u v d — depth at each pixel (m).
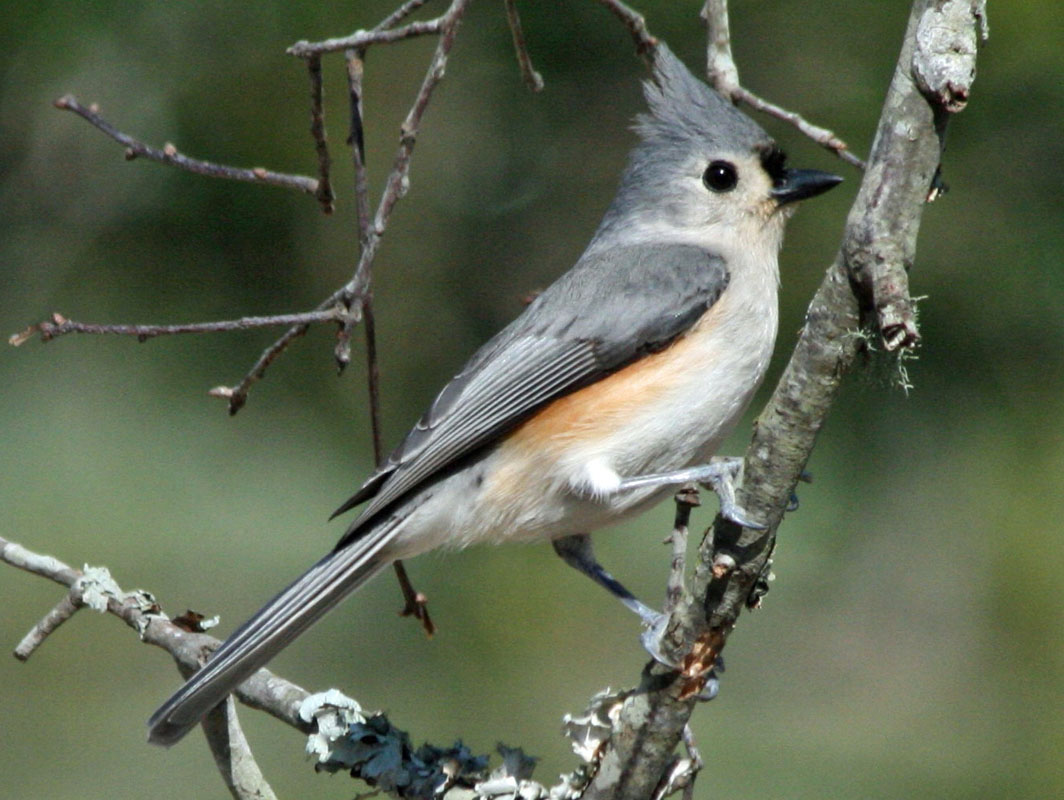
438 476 7.45
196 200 10.18
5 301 10.45
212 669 6.52
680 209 7.98
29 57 10.12
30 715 10.46
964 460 9.82
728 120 7.95
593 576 7.64
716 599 5.71
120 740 10.39
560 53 10.57
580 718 6.41
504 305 10.74
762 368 7.58
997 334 9.67
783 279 9.69
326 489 10.33
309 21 10.04
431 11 10.48
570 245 10.80
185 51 10.12
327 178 6.43
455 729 9.56
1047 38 9.36
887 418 9.88
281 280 10.34
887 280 4.91
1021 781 9.52
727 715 10.31
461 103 10.73
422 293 10.67
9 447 10.34
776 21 10.00
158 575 10.13
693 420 7.35
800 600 10.55
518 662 9.84
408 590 7.39
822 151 9.77
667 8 10.28
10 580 10.77
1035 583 9.80
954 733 9.86
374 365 6.91
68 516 10.22
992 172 9.66
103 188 10.38
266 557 10.17
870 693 10.19
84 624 10.91
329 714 6.39
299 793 10.23
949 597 10.06
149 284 10.41
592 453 7.27
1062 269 9.54
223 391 6.49
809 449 5.45
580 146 10.76
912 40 4.91
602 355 7.34
